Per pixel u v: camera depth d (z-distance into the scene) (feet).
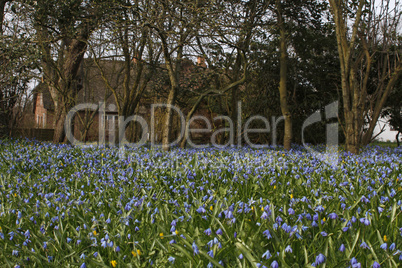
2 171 22.52
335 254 9.82
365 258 8.96
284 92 42.73
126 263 9.88
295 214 12.26
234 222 10.96
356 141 34.40
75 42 43.09
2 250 10.29
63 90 44.57
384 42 40.52
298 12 47.62
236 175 19.42
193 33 34.24
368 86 52.16
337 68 53.16
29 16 38.45
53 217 12.60
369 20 37.55
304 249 9.43
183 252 9.41
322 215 12.19
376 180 18.10
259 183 17.87
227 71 45.27
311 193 15.58
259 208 12.71
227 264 9.09
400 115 53.16
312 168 22.52
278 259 9.13
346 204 13.52
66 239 11.27
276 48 48.21
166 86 49.88
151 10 31.83
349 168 22.47
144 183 18.84
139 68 44.60
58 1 36.52
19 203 15.15
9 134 46.24
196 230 10.95
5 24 39.70
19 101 46.39
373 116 43.27
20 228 11.90
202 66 43.34
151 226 11.76
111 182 19.03
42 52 39.86
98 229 11.91
